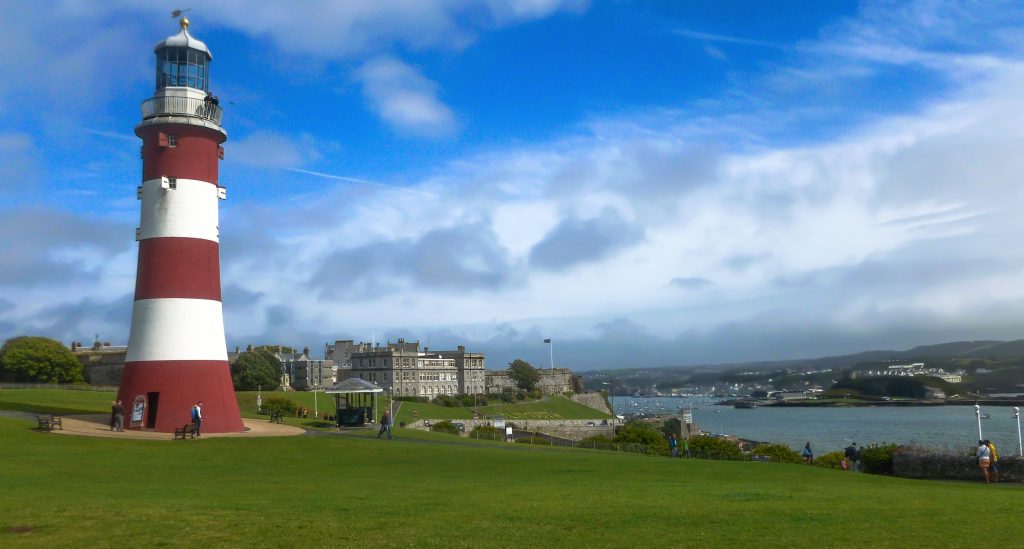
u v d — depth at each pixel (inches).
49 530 650.2
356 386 2431.1
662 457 1932.8
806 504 845.2
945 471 1615.4
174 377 1941.4
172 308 1968.5
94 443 1608.0
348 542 624.1
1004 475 1514.5
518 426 5851.4
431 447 1782.7
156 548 601.6
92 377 5521.7
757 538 645.9
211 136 2081.7
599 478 1224.2
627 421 7027.6
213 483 1065.5
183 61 2085.4
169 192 2003.0
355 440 1886.1
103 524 674.2
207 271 2037.4
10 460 1288.1
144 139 2059.5
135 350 1975.9
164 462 1366.9
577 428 6210.6
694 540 638.5
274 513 746.8
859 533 666.2
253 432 2006.6
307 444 1738.4
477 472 1318.9
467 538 642.2
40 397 2883.9
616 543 627.2
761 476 1350.9
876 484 1266.0
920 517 750.5
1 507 751.7
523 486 1050.1
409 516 738.8
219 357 2046.0
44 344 5054.1
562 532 669.3
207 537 636.1
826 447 6058.1
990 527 695.1
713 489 1031.6
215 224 2086.6
